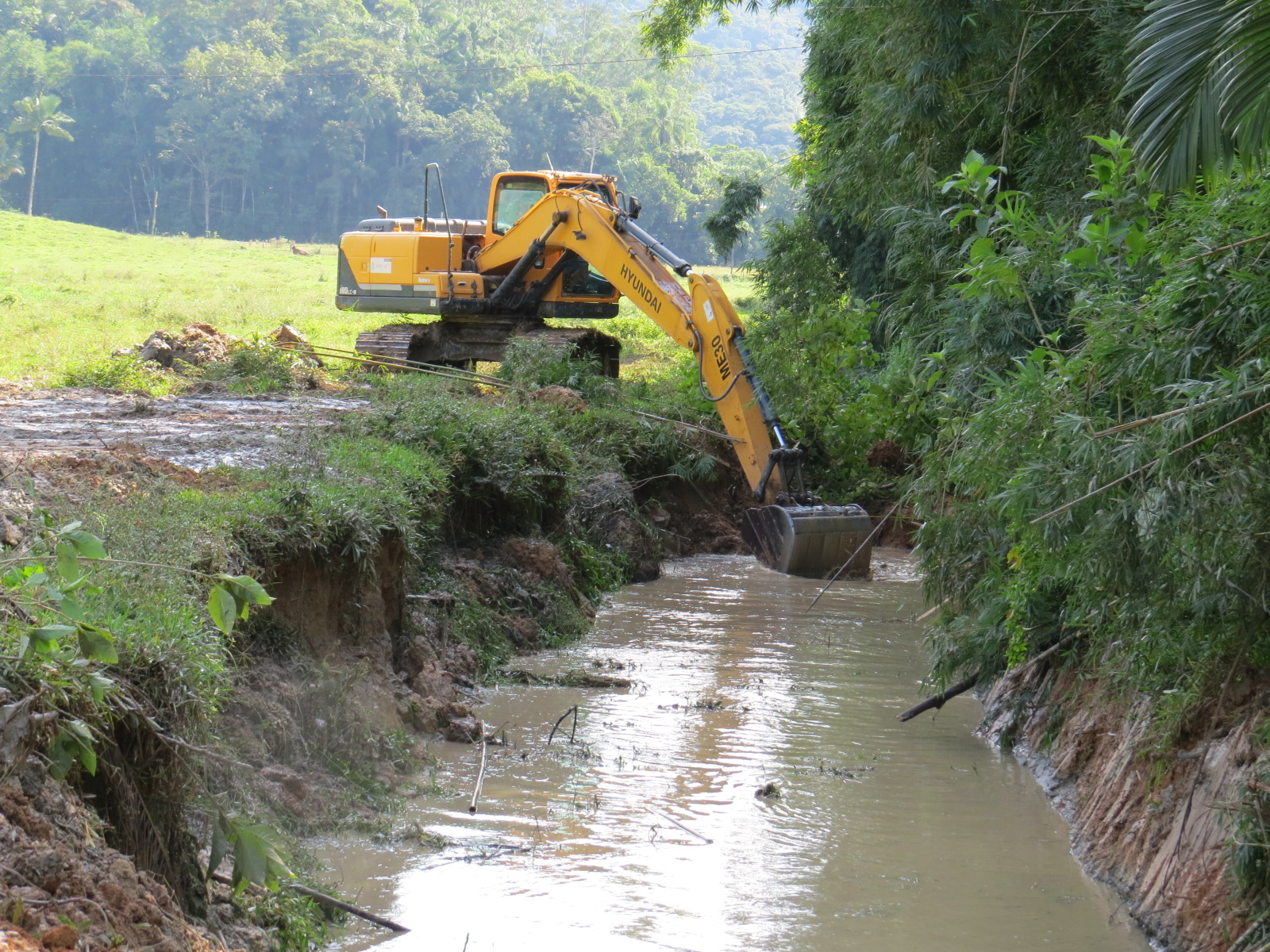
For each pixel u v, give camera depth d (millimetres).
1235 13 5270
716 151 140000
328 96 117750
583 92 121188
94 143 122250
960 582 9742
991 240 7211
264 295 43469
